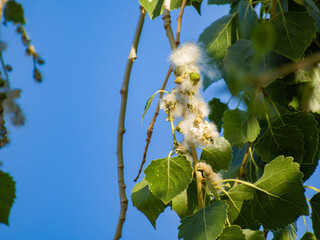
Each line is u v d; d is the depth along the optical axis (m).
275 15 1.11
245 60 1.06
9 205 0.93
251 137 1.12
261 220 1.09
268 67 1.08
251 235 1.09
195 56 1.10
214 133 1.07
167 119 1.08
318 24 1.11
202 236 1.01
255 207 1.10
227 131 1.12
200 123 1.07
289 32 1.05
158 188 1.06
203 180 1.08
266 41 0.52
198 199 1.07
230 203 1.11
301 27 1.05
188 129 1.07
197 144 1.09
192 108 1.08
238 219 1.11
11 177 0.93
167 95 1.09
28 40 0.92
